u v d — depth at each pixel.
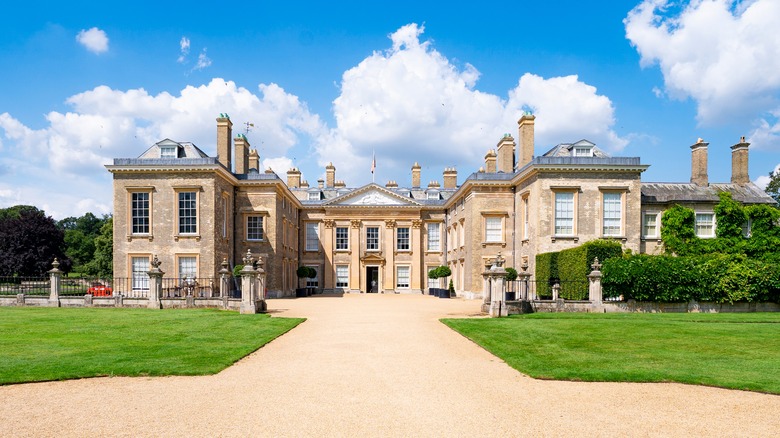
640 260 22.45
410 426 6.74
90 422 6.83
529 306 21.55
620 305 21.92
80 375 9.43
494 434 6.45
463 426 6.76
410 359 11.43
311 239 47.22
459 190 38.59
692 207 30.34
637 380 9.38
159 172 30.66
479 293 34.97
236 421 6.89
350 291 46.56
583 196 29.36
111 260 56.47
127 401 7.83
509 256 35.03
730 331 15.35
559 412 7.43
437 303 29.97
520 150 34.56
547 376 9.58
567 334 14.81
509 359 11.22
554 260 27.25
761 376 9.59
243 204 35.34
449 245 45.22
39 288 28.92
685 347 12.78
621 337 14.28
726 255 24.72
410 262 47.09
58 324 16.16
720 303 22.14
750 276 21.98
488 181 35.12
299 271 42.84
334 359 11.38
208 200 30.56
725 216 29.81
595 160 29.47
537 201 29.58
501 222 35.25
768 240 29.53
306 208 46.94
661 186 32.25
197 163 30.69
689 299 21.95
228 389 8.60
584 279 23.77
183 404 7.69
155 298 22.70
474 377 9.66
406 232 47.53
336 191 51.16
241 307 20.66
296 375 9.73
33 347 12.17
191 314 19.50
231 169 35.84
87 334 14.20
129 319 17.67
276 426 6.69
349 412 7.33
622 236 29.09
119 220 30.59
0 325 15.87
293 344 13.45
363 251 46.97
